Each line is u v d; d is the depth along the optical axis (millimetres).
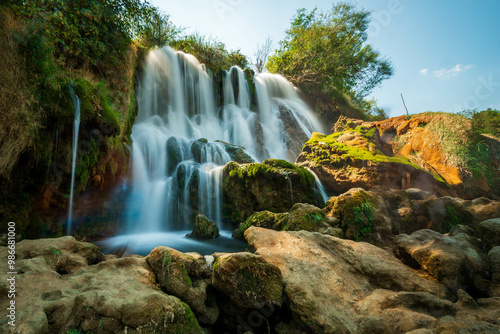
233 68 14336
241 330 2672
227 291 2570
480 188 8117
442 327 1969
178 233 6762
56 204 4617
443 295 2811
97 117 5117
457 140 8688
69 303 2074
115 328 2006
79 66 6641
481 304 2619
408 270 3146
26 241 2922
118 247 5059
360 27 20766
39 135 4160
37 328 1741
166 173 8266
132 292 2254
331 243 3537
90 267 2752
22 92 3855
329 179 9352
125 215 6508
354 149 9586
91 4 6340
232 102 14102
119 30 7730
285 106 16031
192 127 11898
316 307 2430
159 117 11055
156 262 2783
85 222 5336
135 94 10039
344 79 21547
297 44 20703
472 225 5383
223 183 7445
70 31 5484
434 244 3482
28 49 4199
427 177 7898
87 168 5152
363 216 4609
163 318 2107
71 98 4641
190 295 2543
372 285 3006
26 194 4125
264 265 2621
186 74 12641
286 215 5375
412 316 2232
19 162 3922
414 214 5750
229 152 9492
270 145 13914
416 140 9828
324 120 18719
